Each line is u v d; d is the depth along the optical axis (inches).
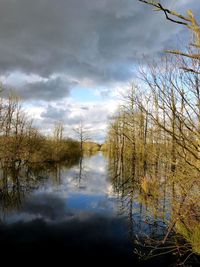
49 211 744.3
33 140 1822.1
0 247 511.5
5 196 919.7
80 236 561.6
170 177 353.7
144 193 675.4
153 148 391.2
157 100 294.7
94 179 1314.0
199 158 253.9
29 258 467.8
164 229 533.3
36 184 1153.4
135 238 538.0
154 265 433.4
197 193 332.2
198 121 277.3
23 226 623.2
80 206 792.9
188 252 437.1
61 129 2386.8
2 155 1473.9
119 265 437.4
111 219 661.9
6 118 1469.0
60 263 446.6
